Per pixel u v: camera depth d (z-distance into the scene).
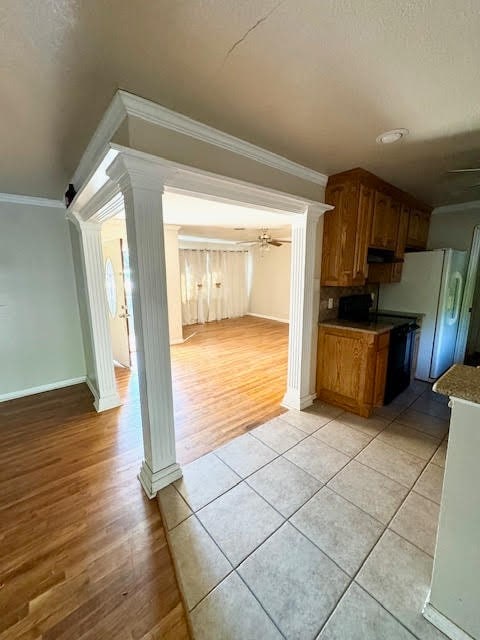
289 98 1.45
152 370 1.76
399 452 2.25
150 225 1.62
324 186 2.69
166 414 1.86
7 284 3.23
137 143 1.48
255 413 2.89
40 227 3.36
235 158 1.93
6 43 1.04
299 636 1.12
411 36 1.06
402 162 2.31
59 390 3.57
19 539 1.57
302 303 2.78
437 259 3.37
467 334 4.01
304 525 1.61
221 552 1.46
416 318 3.40
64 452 2.33
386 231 2.98
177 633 1.16
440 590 1.13
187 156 1.69
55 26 0.99
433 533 1.55
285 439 2.43
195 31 1.03
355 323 2.98
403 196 3.17
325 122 1.69
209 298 8.16
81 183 2.34
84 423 2.78
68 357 3.70
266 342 5.85
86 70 1.22
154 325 1.73
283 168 2.27
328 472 2.03
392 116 1.63
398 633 1.12
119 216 3.50
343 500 1.78
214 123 1.69
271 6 0.94
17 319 3.32
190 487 1.89
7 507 1.79
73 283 3.65
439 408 2.96
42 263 3.42
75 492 1.91
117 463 2.20
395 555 1.43
